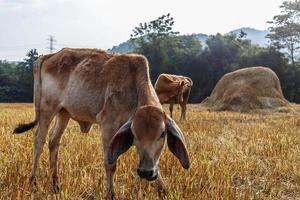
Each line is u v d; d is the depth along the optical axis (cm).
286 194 542
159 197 491
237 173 611
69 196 475
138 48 5425
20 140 779
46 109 557
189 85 1416
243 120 1445
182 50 5116
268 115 1758
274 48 4525
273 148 789
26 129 577
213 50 4712
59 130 562
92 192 509
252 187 560
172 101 1360
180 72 4828
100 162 627
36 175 548
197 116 1560
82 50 553
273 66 4369
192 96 4688
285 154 740
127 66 484
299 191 548
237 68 4534
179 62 4850
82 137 839
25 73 5797
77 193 493
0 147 715
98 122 496
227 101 2112
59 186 515
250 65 4484
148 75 477
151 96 450
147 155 390
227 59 4694
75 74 526
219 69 4631
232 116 1605
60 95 543
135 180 531
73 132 934
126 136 418
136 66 479
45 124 558
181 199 471
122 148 420
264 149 781
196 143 820
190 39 5994
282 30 5231
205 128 1103
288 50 5281
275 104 2066
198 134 973
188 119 1409
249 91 2097
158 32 5466
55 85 547
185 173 561
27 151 670
